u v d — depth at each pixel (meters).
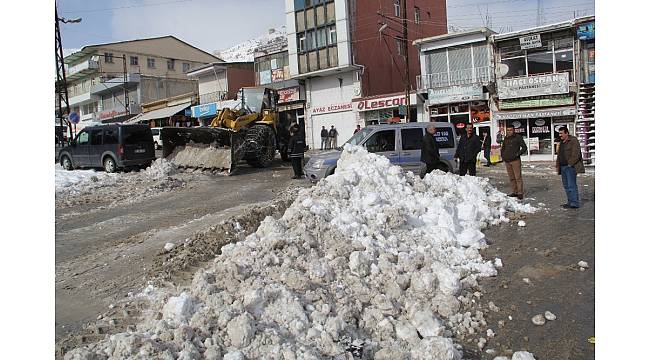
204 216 10.87
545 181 15.22
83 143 20.02
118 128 19.03
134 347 4.01
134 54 60.59
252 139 19.50
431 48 27.91
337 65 32.81
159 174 17.88
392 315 5.17
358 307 5.18
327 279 5.59
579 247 7.27
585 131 21.84
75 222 11.12
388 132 13.48
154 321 4.80
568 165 9.97
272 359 4.09
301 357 4.10
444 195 9.05
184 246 7.77
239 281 5.24
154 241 8.65
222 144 18.91
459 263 6.61
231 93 41.44
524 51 24.78
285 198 11.79
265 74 37.78
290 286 5.28
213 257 7.30
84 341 4.84
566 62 23.62
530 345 4.70
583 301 5.50
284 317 4.73
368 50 33.53
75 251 8.48
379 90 34.06
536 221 9.00
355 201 8.08
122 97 54.88
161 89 54.25
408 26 36.75
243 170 19.70
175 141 20.56
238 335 4.27
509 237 8.03
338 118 33.41
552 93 23.41
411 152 13.31
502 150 11.47
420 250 6.80
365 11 33.47
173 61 63.41
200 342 4.24
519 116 24.39
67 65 63.25
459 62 27.23
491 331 4.93
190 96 45.22
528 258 6.97
